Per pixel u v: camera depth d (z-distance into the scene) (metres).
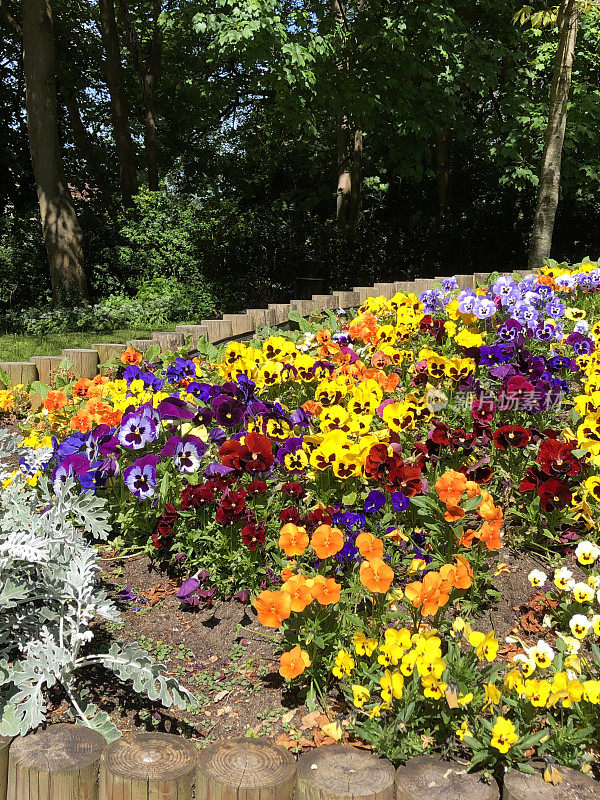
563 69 13.71
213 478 3.85
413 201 23.58
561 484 3.68
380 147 21.98
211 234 18.38
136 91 22.59
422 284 9.23
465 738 2.41
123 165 19.56
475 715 2.60
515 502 4.14
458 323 6.25
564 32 13.54
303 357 5.19
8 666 2.83
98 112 23.03
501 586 3.61
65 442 4.00
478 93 18.70
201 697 3.07
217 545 3.70
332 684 3.06
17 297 17.28
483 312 5.82
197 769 2.27
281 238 19.42
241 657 3.31
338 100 16.09
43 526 3.01
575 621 2.87
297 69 14.38
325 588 2.85
